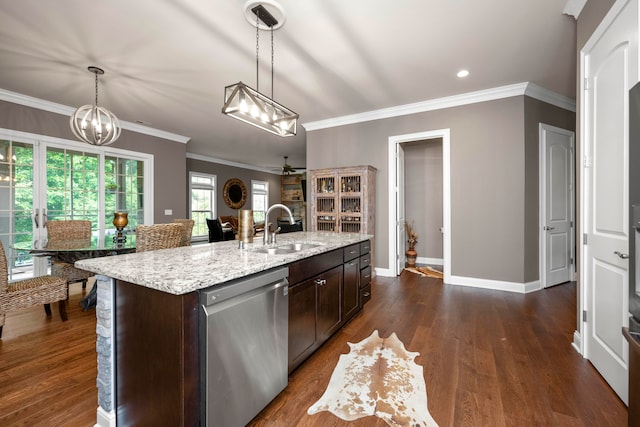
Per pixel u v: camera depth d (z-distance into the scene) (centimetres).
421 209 561
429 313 289
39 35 246
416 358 204
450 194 394
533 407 153
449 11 218
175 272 131
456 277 393
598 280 182
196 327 118
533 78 332
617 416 146
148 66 301
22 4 208
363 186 418
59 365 196
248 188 1005
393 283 403
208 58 285
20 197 382
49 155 408
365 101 403
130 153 507
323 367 193
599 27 175
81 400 161
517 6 212
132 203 515
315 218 461
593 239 188
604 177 174
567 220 399
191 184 809
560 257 392
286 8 213
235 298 131
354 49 270
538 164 368
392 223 441
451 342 227
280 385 160
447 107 395
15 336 240
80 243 297
